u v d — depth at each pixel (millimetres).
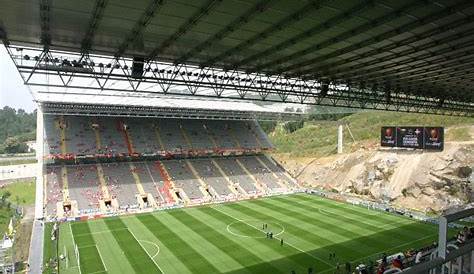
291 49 22016
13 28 18062
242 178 73938
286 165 93312
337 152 89125
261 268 35062
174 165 72250
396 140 66562
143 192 62344
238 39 20250
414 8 15391
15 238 46844
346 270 34188
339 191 72875
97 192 59531
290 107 78562
